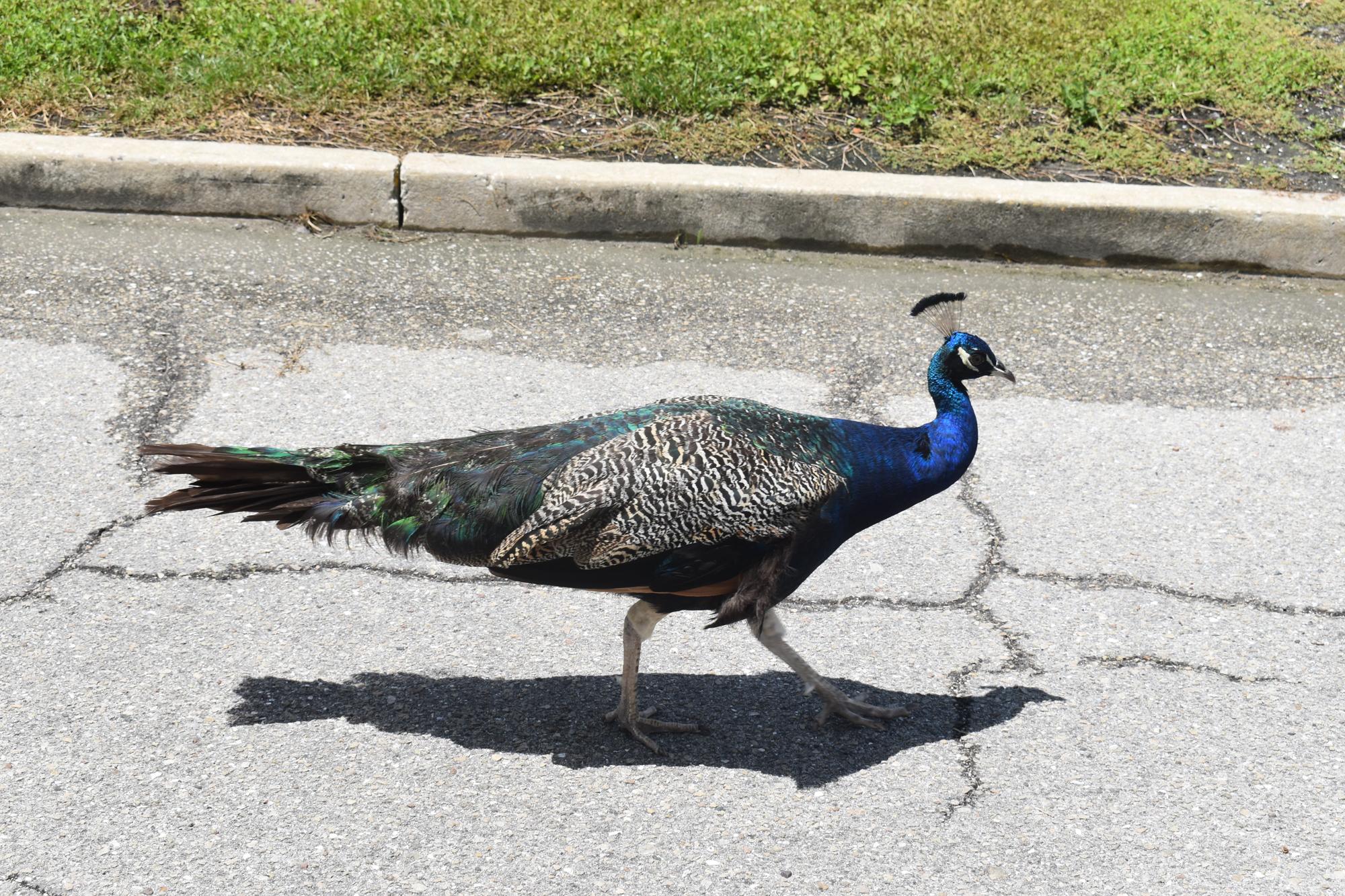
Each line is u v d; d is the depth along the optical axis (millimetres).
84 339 7883
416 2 11367
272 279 8727
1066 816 5027
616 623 6074
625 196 9406
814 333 8477
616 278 9031
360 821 4895
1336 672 5812
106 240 9047
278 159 9344
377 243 9305
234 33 11016
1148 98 10867
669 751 5355
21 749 5113
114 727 5262
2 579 6023
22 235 9008
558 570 5102
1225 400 7934
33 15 10938
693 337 8359
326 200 9414
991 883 4707
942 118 10492
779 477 5055
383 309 8469
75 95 10172
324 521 5281
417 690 5578
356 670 5668
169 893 4531
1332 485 7152
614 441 5105
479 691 5609
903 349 8336
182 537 6398
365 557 6367
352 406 7430
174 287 8531
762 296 8906
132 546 6305
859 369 8094
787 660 5508
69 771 5027
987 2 11828
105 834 4762
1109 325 8742
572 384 7766
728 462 5020
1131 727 5492
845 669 5812
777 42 10969
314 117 10141
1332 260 9406
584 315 8547
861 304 8852
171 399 7395
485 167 9398
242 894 4547
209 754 5160
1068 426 7617
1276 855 4859
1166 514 6863
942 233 9477
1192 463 7301
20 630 5734
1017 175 9898
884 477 5371
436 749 5277
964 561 6492
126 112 9977
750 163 9914
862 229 9492
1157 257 9477
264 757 5164
